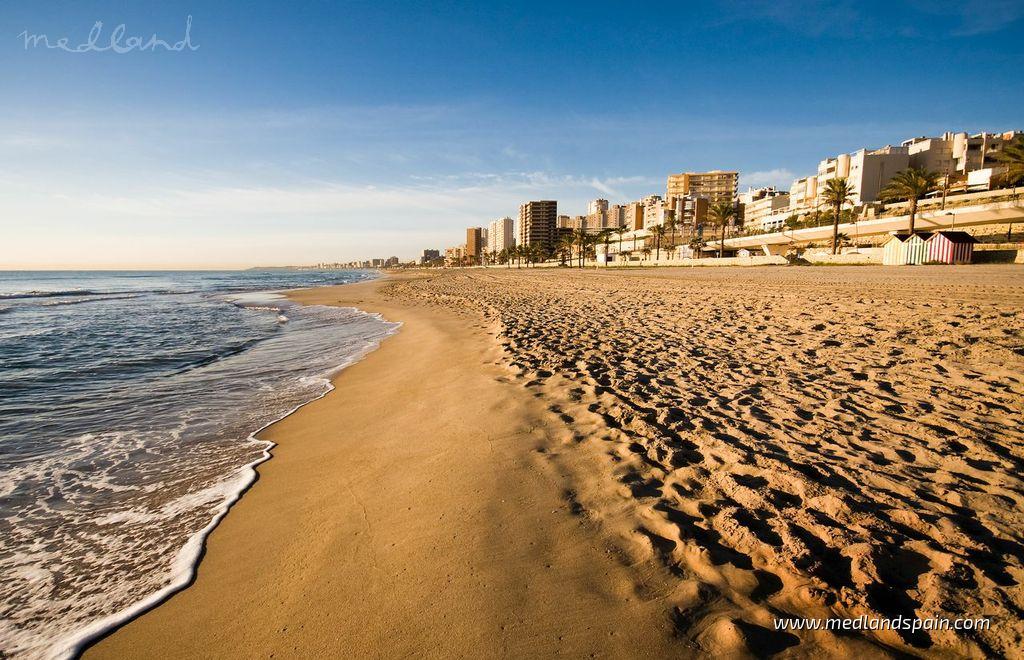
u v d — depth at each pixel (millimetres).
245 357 10078
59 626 2473
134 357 10156
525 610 2170
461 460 3855
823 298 14289
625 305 15531
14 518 3652
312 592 2492
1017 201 41844
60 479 4305
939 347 6676
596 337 8969
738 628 1942
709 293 18531
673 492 3064
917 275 26078
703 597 2145
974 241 36594
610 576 2334
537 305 17125
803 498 2857
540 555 2545
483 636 2049
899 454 3422
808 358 6543
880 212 65312
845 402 4602
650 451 3674
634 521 2783
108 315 20828
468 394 5762
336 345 11391
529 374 6355
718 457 3494
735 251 80250
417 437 4574
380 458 4199
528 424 4492
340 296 32656
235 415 6031
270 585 2611
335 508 3383
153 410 6316
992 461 3240
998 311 9672
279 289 46688
